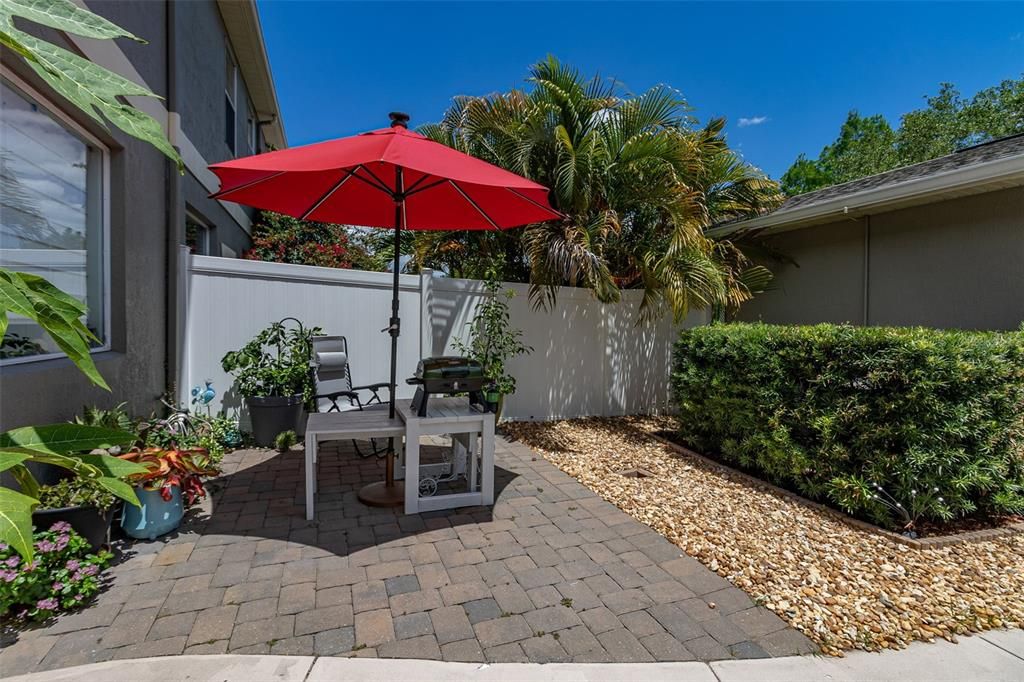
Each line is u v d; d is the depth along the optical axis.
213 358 5.11
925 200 5.65
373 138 3.33
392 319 3.96
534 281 5.96
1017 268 5.08
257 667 2.06
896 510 3.51
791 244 7.44
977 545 3.32
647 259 6.00
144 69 4.54
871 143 23.66
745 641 2.32
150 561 2.86
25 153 3.12
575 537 3.32
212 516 3.49
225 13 7.49
